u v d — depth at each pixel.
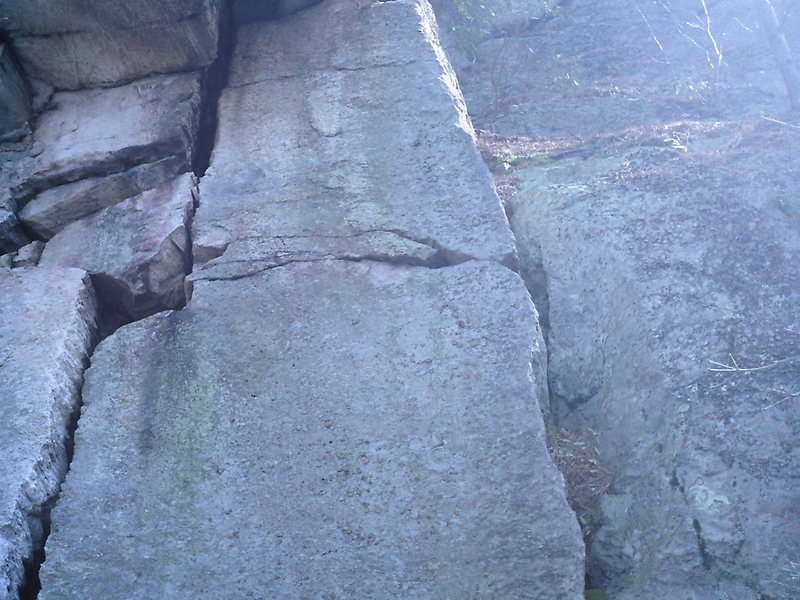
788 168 4.52
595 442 3.80
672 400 3.62
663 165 4.76
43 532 3.39
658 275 4.06
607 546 3.46
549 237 4.48
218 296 3.92
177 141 4.55
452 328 3.72
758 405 3.50
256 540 3.26
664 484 3.45
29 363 3.74
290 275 3.96
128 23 4.62
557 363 4.09
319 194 4.27
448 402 3.52
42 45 4.71
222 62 5.05
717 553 3.20
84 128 4.69
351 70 4.79
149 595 3.17
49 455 3.50
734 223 4.21
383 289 3.89
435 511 3.27
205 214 4.27
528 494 3.27
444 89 4.61
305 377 3.63
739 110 5.88
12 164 4.60
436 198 4.19
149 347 3.80
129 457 3.50
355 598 3.12
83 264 4.21
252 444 3.48
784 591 3.07
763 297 3.86
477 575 3.13
